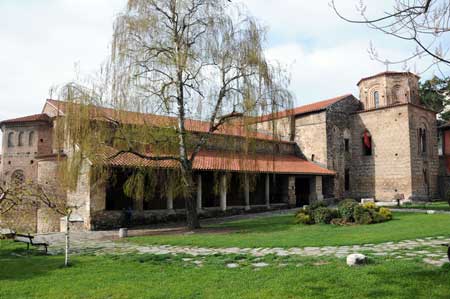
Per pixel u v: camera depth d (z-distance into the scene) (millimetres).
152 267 9828
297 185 35938
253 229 18125
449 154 38812
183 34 18453
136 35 17922
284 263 9648
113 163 20250
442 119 41969
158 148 19062
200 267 9625
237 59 18375
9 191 13414
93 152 17328
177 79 18266
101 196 21766
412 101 36906
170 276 8609
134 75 17625
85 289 7711
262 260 10203
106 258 11555
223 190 26391
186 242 14320
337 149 37000
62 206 12156
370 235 13938
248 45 18438
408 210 24812
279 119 20312
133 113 17844
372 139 36906
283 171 29781
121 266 10086
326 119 36219
